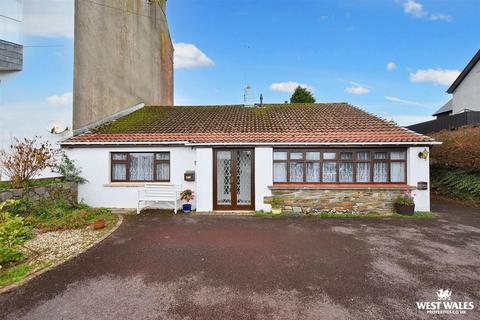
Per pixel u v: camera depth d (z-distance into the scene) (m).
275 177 9.52
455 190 11.19
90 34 10.99
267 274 4.39
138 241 6.05
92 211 8.56
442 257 5.11
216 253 5.32
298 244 5.86
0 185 8.16
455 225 7.39
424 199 8.95
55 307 3.45
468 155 10.40
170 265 4.75
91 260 4.95
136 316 3.27
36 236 6.30
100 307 3.45
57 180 9.37
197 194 9.30
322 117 12.40
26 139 8.89
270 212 8.98
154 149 9.81
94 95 11.31
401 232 6.75
